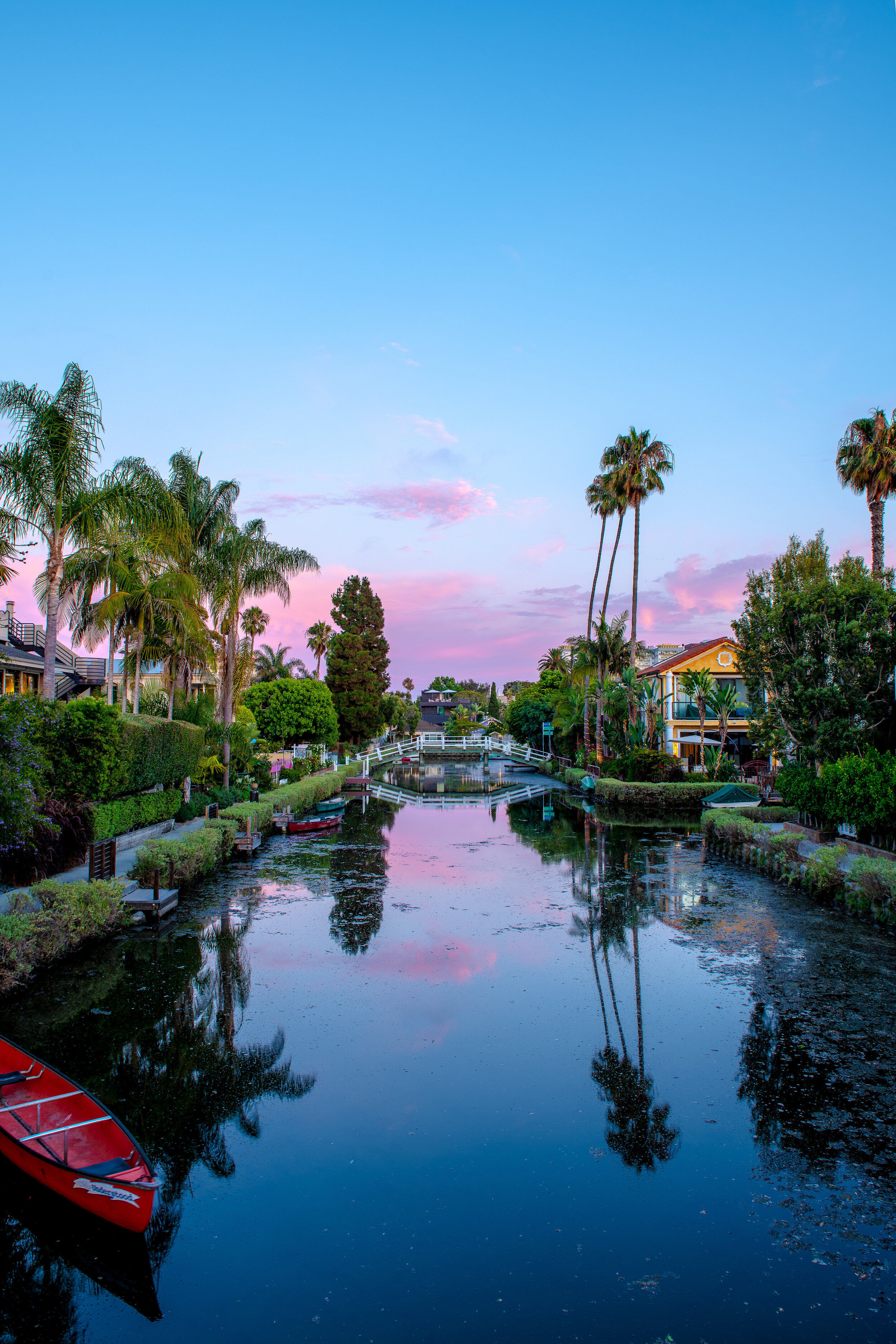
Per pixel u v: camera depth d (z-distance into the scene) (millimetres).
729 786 32250
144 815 22625
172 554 29375
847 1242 6781
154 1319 5953
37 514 19844
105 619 24188
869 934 15867
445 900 18969
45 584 21188
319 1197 7398
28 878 16109
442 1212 7164
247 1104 9078
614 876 21906
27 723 14188
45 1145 6941
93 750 18172
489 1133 8484
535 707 67250
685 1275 6398
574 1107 9039
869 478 27719
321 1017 11625
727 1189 7512
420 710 117125
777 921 16891
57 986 12883
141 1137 8383
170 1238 6840
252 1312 6004
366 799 43562
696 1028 11195
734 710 42344
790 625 24703
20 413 19594
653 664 64062
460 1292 6203
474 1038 10898
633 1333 5770
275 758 45531
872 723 22922
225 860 24031
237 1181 7637
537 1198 7363
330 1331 5805
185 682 32875
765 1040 10766
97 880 16172
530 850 26219
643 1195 7422
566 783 51062
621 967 13883
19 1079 8016
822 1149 8164
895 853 18922
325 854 25375
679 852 25812
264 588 36750
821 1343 5672
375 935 15852
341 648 66625
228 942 15328
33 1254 6727
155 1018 11547
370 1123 8695
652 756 39969
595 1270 6461
